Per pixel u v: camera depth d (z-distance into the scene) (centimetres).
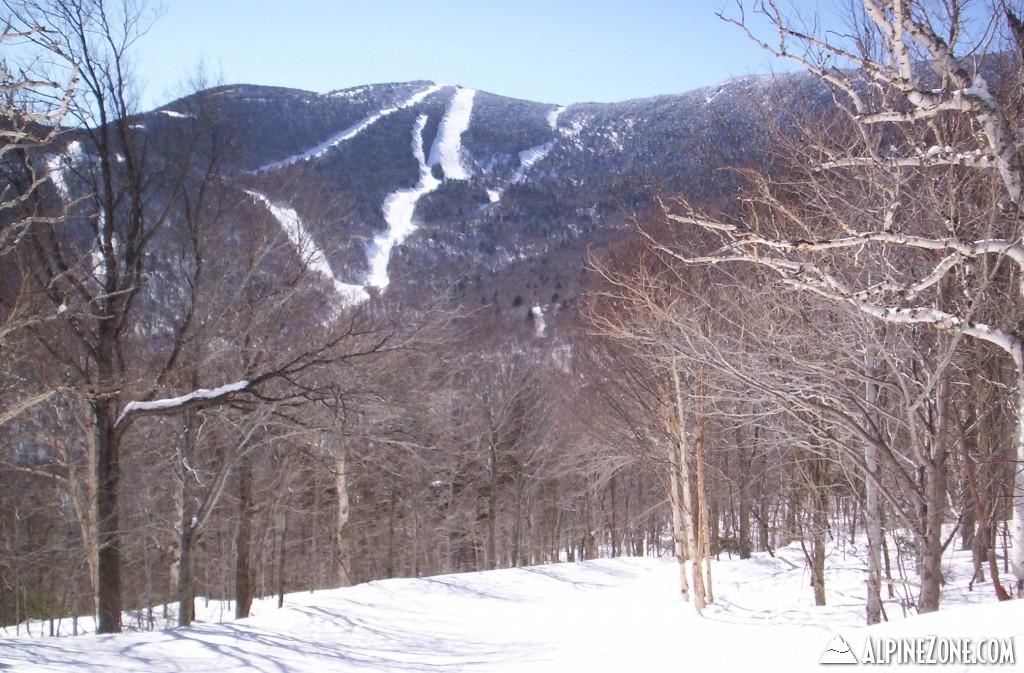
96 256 1317
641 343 1349
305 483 2539
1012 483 700
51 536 2312
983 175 747
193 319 1419
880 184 765
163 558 2470
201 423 1540
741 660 705
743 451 1916
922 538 762
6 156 1092
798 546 2692
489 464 3256
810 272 696
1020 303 747
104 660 866
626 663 886
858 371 861
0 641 901
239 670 900
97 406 1255
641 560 3216
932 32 591
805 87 919
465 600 1916
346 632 1273
